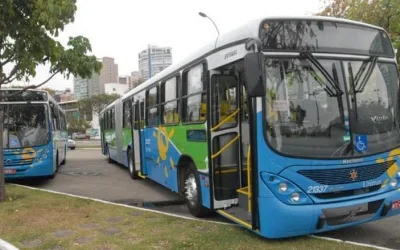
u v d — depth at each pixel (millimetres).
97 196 10641
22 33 8773
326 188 5461
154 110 10617
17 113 12758
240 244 5715
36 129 12898
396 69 6238
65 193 10758
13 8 8625
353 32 5938
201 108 7145
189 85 7863
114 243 6051
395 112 6074
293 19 5664
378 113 5875
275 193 5340
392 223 6992
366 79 5840
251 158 5535
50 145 13062
